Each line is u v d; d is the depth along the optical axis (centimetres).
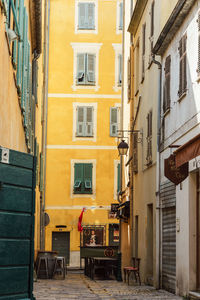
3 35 963
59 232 3919
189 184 1466
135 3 2603
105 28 4075
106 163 3969
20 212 937
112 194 3950
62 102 3994
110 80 4038
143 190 2200
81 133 3981
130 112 2614
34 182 967
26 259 941
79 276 2773
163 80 1861
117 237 3931
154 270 1911
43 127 3272
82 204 3938
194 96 1429
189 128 1475
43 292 1738
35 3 1995
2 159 899
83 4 4072
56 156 3953
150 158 2028
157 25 1991
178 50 1630
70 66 4028
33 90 2430
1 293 888
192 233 1464
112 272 2670
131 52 2627
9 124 1142
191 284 1452
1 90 967
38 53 2514
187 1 1448
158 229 1872
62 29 4050
